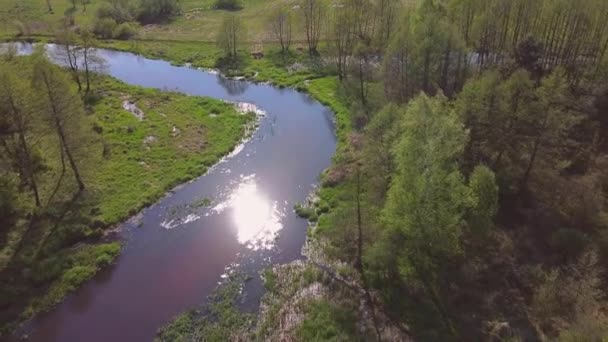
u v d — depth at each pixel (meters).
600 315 34.78
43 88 47.91
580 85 65.38
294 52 102.56
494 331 34.94
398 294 39.28
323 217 49.91
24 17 133.50
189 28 124.19
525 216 46.22
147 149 63.34
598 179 49.06
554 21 70.50
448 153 37.34
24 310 38.97
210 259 45.16
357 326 36.59
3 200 47.47
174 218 50.84
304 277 41.91
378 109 65.19
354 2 92.50
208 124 71.19
